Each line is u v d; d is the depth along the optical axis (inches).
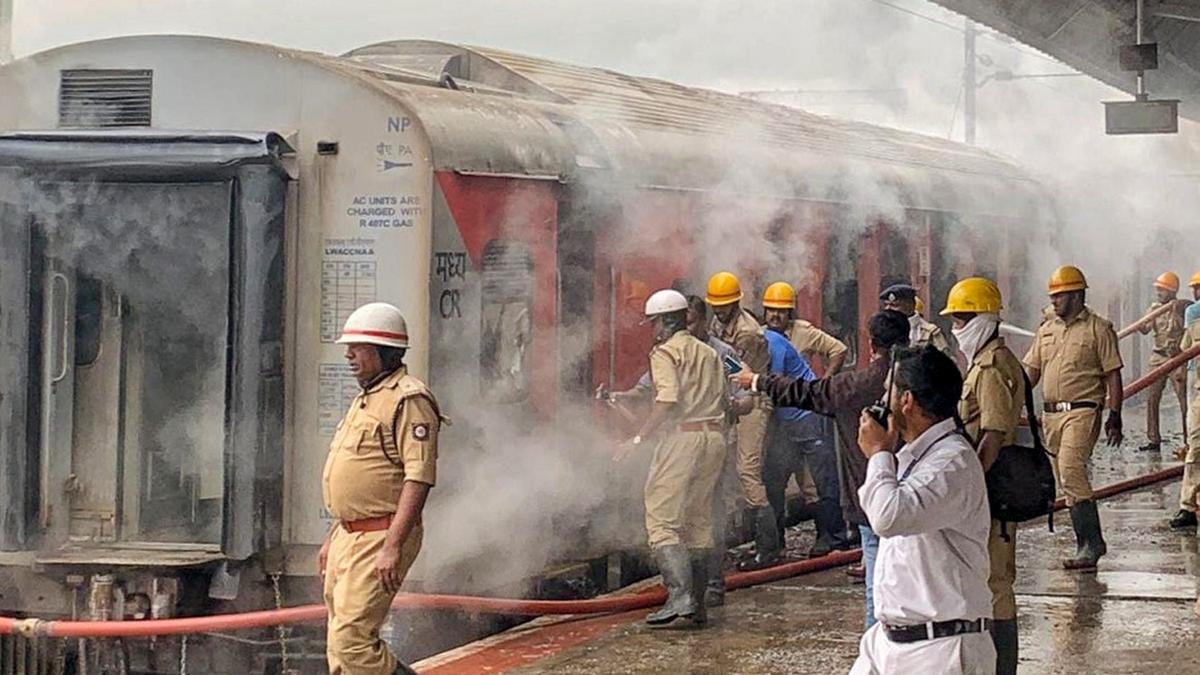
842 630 336.8
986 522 191.9
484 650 319.9
